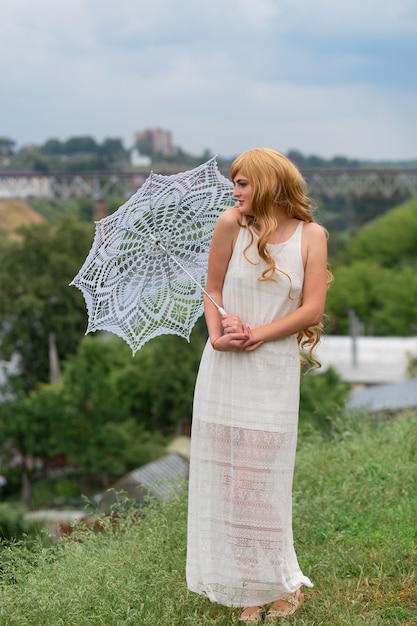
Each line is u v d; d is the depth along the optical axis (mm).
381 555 4879
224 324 3832
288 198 3811
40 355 62469
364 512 5895
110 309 4355
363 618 4113
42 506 38031
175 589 4406
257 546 3869
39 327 62594
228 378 3867
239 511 3871
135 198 4207
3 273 61719
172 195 4277
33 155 184250
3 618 4109
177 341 43656
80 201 134625
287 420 3863
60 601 4223
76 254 62719
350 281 83250
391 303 77688
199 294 4473
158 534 5246
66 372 39625
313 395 29172
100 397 38812
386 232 99562
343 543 5238
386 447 7414
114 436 38875
